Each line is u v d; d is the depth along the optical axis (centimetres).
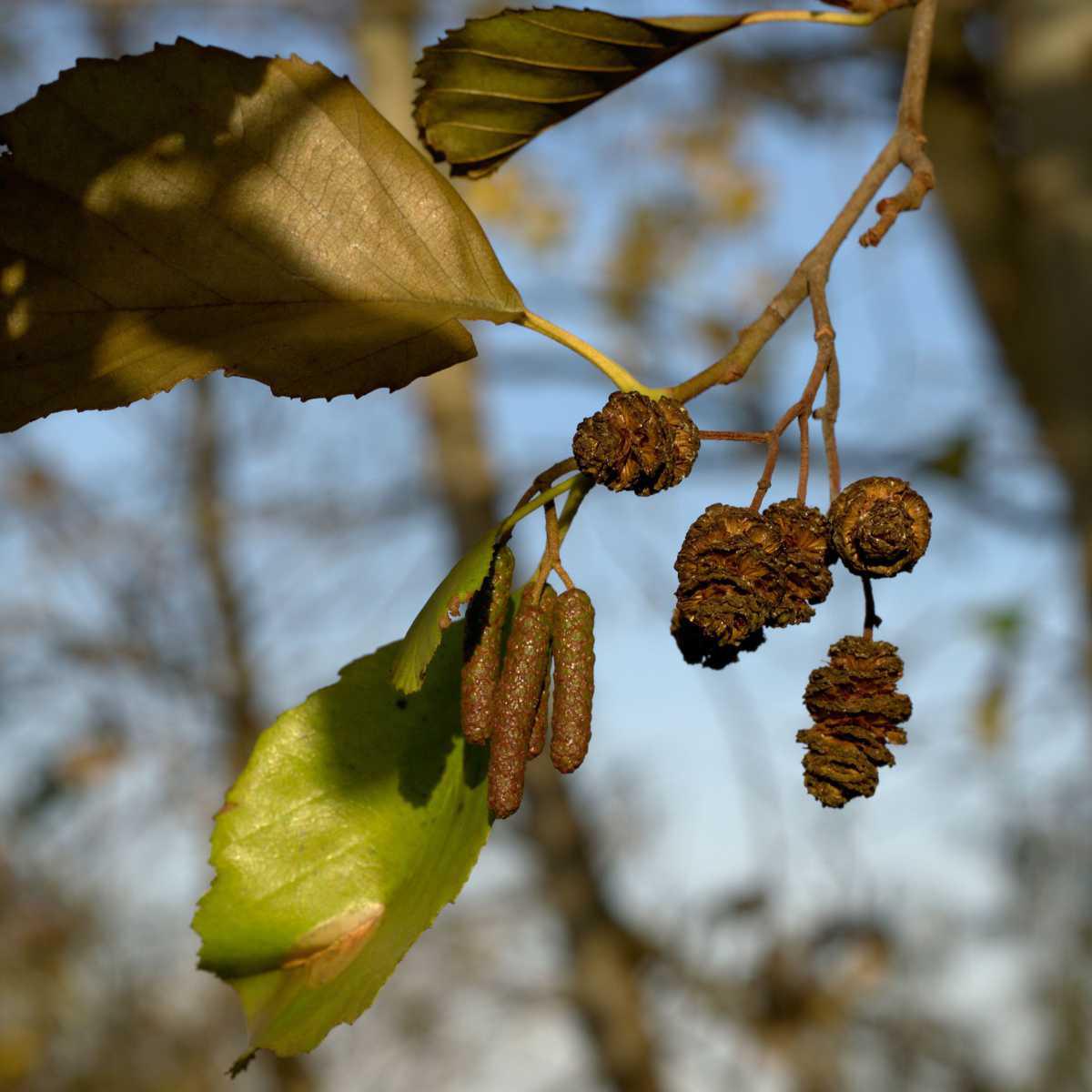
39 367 34
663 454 33
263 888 35
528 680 34
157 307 34
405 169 35
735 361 34
